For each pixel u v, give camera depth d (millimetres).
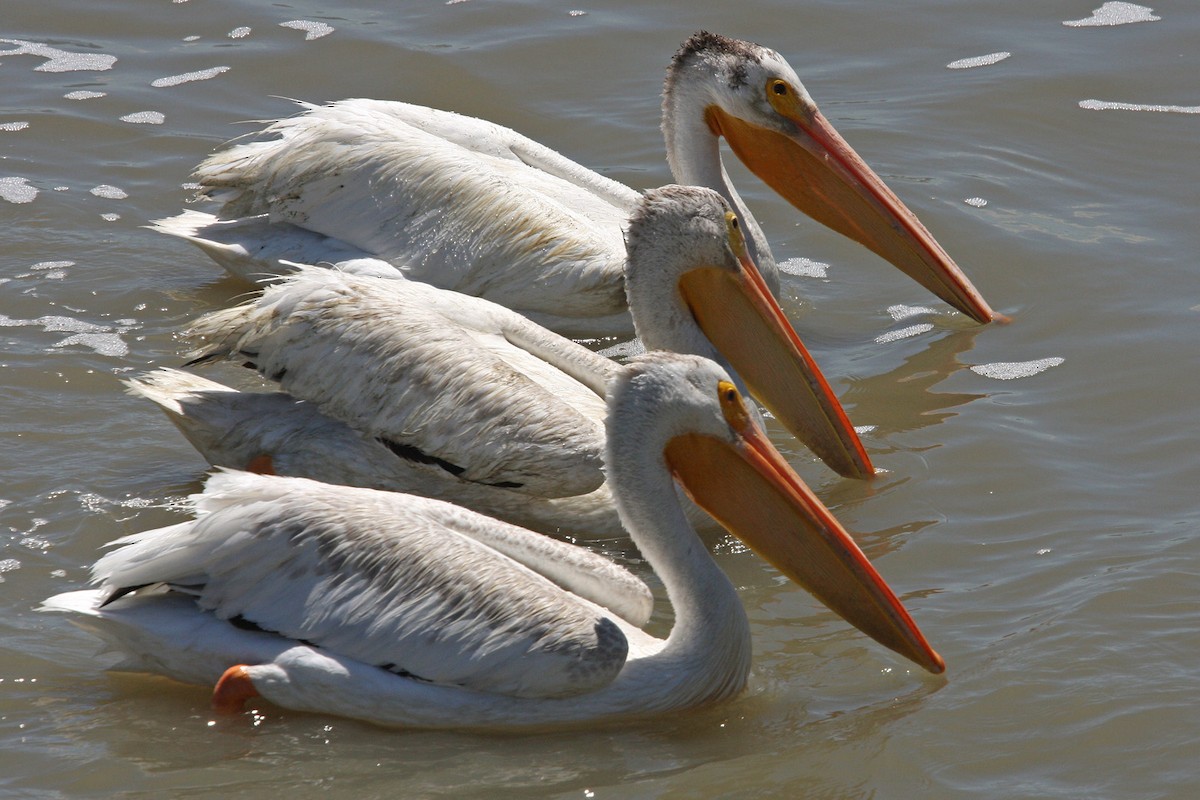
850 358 15539
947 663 10898
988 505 12891
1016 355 15352
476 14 22078
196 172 16203
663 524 10547
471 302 13586
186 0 22172
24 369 14453
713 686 10445
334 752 9977
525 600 10156
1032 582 11797
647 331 13516
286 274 15680
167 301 15914
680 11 22141
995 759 9914
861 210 15891
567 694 10141
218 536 10250
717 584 10539
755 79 15766
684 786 9672
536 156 16828
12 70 20234
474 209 15516
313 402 12773
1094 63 20859
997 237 17234
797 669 10992
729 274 13328
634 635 10680
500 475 12422
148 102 19609
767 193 18797
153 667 10578
